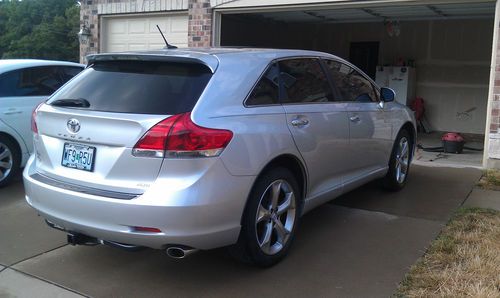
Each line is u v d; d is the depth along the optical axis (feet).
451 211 16.89
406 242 14.08
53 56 224.74
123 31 36.29
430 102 42.29
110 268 12.56
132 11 34.88
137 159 10.42
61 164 11.68
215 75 11.43
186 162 10.25
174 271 12.35
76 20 226.99
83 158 11.19
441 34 41.32
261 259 12.06
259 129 11.65
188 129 10.32
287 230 12.85
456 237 14.02
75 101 11.74
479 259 12.21
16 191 19.48
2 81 20.10
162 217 10.10
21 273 12.27
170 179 10.27
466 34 40.22
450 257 12.64
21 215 16.58
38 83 21.42
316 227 15.35
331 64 15.56
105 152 10.85
